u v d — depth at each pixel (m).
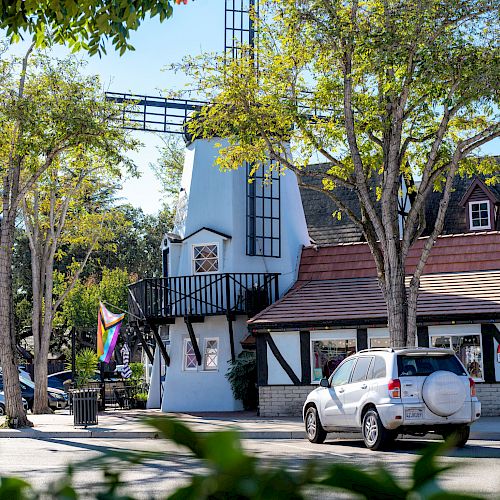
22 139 37.69
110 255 101.62
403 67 32.41
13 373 38.50
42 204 53.59
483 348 37.31
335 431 26.25
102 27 11.70
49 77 38.25
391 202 33.62
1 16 12.18
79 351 90.94
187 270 48.94
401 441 26.66
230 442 1.27
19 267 92.38
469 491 1.21
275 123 35.12
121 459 1.39
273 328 40.84
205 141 49.81
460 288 40.56
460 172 37.28
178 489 1.26
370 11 32.56
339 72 34.75
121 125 39.84
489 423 31.97
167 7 11.36
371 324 39.50
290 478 1.25
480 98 31.05
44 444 30.80
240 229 48.22
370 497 1.22
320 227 58.16
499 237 43.28
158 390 51.75
